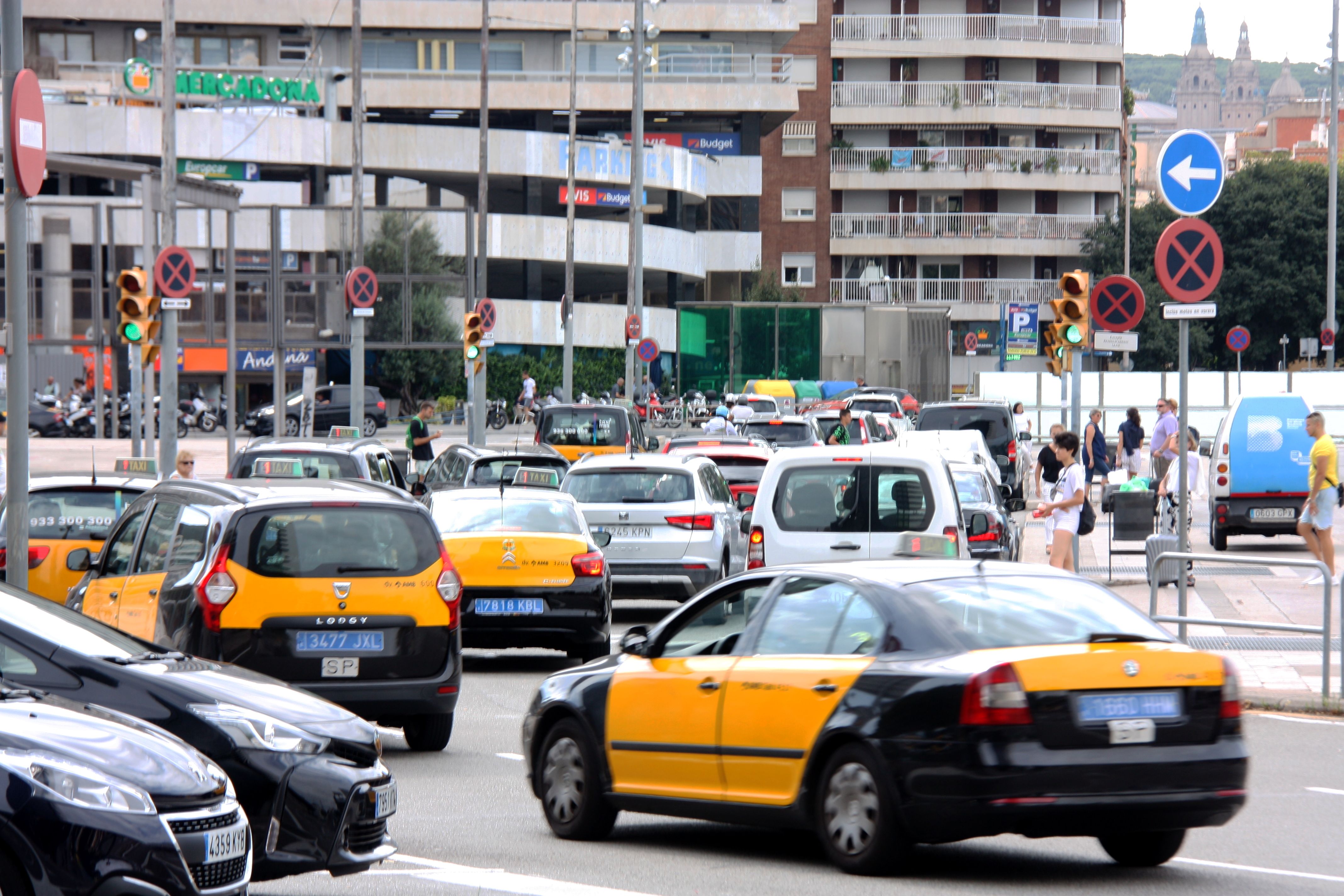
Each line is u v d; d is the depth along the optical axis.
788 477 57.44
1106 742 29.00
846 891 29.38
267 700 28.81
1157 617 56.06
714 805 32.88
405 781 41.94
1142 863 31.94
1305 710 53.22
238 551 42.41
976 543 76.12
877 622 31.08
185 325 179.38
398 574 43.66
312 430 147.62
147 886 21.23
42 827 20.67
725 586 34.69
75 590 49.22
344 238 188.12
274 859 27.33
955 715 28.86
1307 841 34.47
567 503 63.62
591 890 29.73
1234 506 101.19
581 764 35.28
